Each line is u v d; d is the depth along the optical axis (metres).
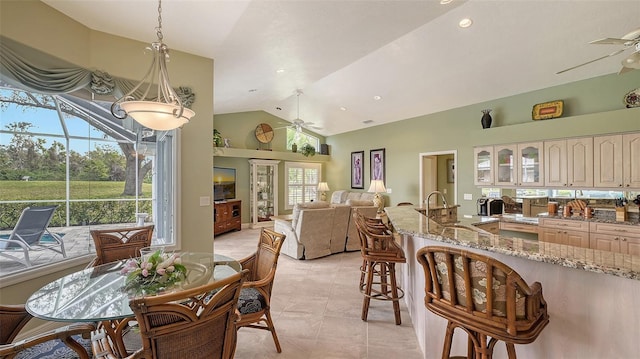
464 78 5.14
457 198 6.45
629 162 4.01
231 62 3.99
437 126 6.89
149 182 3.66
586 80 4.72
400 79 5.54
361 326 2.69
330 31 3.33
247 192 8.79
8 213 2.61
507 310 1.23
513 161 5.16
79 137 3.14
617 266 1.23
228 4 2.60
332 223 5.17
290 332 2.59
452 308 1.42
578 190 4.80
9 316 1.68
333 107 7.63
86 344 1.74
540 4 3.35
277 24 3.04
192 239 3.62
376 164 8.45
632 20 3.41
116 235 2.71
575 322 1.43
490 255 1.74
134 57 3.20
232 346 1.50
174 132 3.50
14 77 2.35
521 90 5.36
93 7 2.59
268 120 9.19
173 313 1.19
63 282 1.85
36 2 2.46
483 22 3.71
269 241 2.50
